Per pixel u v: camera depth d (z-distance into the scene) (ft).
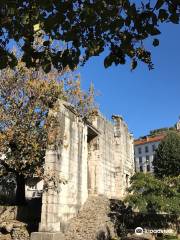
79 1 20.15
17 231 57.31
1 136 59.67
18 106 65.41
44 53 21.52
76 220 66.13
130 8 19.93
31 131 64.64
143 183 74.18
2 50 21.16
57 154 61.52
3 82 66.13
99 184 89.66
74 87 74.23
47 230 55.57
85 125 79.15
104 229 67.97
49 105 65.46
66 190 64.18
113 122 112.37
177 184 77.36
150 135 294.25
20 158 63.52
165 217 81.92
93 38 21.26
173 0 19.89
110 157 103.45
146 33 20.94
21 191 73.46
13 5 19.86
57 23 19.95
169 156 146.72
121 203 84.38
